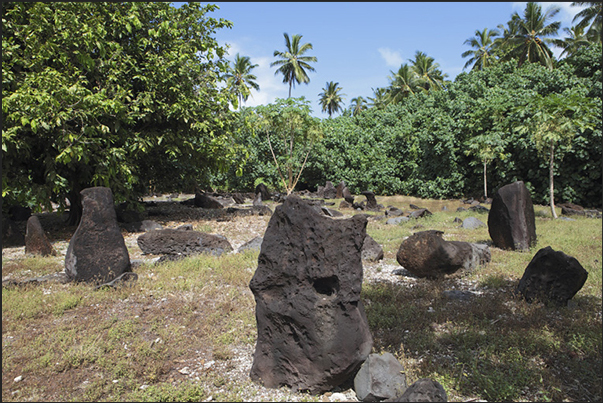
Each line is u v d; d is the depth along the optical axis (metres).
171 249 8.59
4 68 9.43
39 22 9.63
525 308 5.52
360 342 3.65
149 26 12.24
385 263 8.45
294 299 3.73
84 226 6.41
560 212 16.78
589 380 3.83
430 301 5.93
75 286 6.15
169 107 11.88
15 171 10.27
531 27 29.94
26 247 8.60
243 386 3.75
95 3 10.86
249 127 15.88
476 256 7.48
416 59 42.47
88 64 10.27
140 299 5.75
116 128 10.73
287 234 3.85
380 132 29.14
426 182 25.47
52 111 9.27
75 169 11.55
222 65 13.94
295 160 22.27
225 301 5.75
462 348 4.43
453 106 24.30
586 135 17.95
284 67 41.53
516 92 21.31
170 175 16.34
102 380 3.72
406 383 3.64
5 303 5.40
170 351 4.34
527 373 3.87
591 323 4.99
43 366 3.95
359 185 28.02
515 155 20.73
